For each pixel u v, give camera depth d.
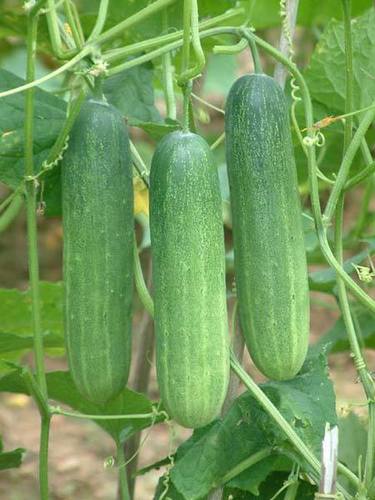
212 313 0.74
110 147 0.79
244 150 0.77
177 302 0.73
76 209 0.78
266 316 0.76
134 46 0.80
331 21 1.06
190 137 0.76
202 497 0.86
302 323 0.77
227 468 0.87
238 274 0.78
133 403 0.95
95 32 0.81
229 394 0.93
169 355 0.74
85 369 0.78
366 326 1.27
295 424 0.83
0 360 1.05
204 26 0.85
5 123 0.89
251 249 0.77
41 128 0.90
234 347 0.92
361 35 1.05
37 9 0.80
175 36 0.81
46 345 1.07
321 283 1.14
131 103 1.12
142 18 0.79
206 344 0.73
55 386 0.98
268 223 0.76
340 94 1.10
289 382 0.86
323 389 0.85
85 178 0.78
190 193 0.74
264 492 0.96
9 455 1.05
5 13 1.26
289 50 0.90
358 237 1.30
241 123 0.78
